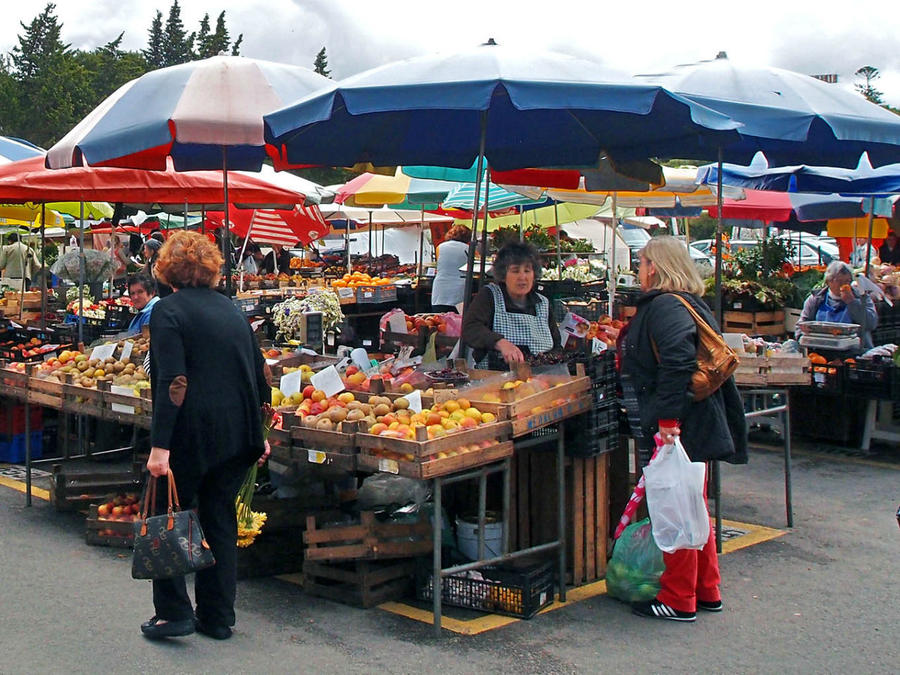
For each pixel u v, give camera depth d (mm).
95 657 4273
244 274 15320
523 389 4945
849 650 4531
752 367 6406
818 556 5957
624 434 5617
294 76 6762
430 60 5172
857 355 9242
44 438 8617
